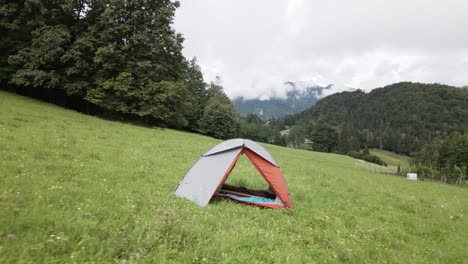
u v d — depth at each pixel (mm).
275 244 5719
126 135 23703
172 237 4824
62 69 36281
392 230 8391
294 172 19969
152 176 10516
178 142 26641
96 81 36312
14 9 32531
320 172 23406
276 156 36000
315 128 129250
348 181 19812
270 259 4934
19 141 12055
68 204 5352
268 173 9211
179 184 8992
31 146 11461
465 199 20469
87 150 13312
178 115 47688
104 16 35062
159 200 7242
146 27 38531
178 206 7047
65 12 35531
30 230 4059
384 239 7465
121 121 39312
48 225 4305
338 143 126750
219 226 6109
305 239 6434
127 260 3863
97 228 4496
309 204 10156
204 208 7496
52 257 3527
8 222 4105
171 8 41250
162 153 17391
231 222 6543
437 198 18391
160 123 44219
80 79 37000
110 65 35688
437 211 12672
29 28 34969
